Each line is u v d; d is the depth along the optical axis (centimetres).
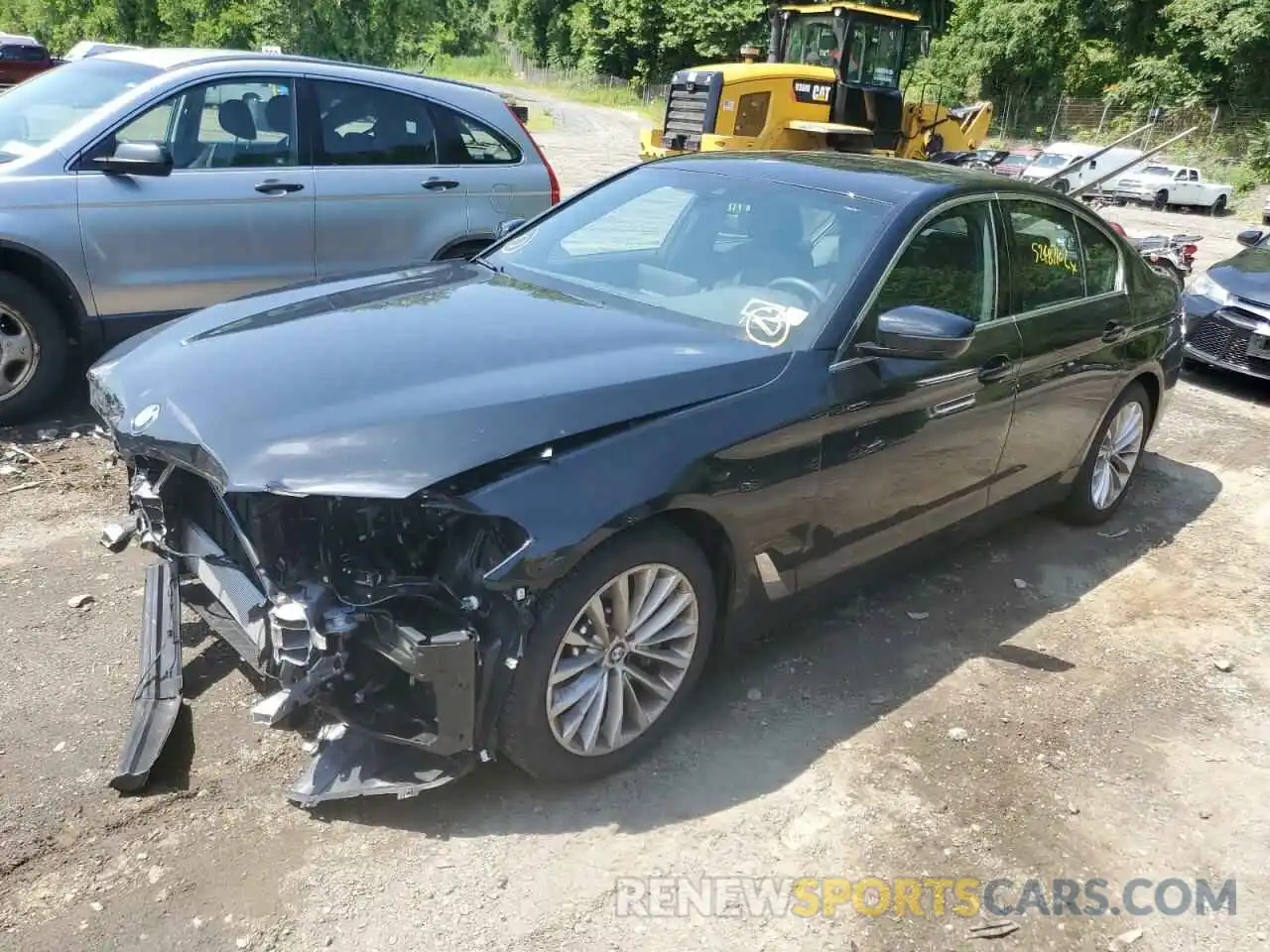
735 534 309
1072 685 380
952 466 392
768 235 377
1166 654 409
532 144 693
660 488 280
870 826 296
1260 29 3962
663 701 312
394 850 270
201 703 318
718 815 294
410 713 270
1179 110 4197
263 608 270
